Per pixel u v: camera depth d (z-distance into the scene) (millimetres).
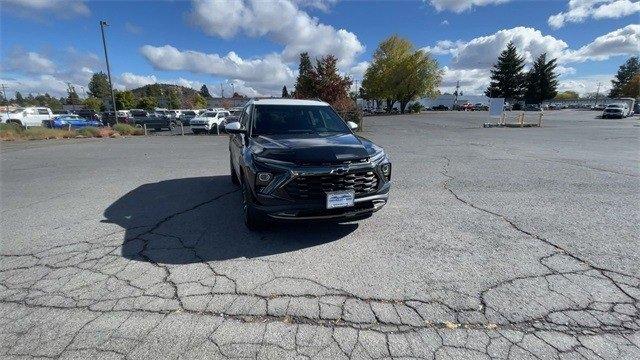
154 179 7617
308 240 3977
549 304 2705
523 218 4703
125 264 3410
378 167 3900
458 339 2322
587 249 3693
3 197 6082
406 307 2680
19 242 3990
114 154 12281
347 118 22047
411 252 3648
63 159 11031
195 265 3385
